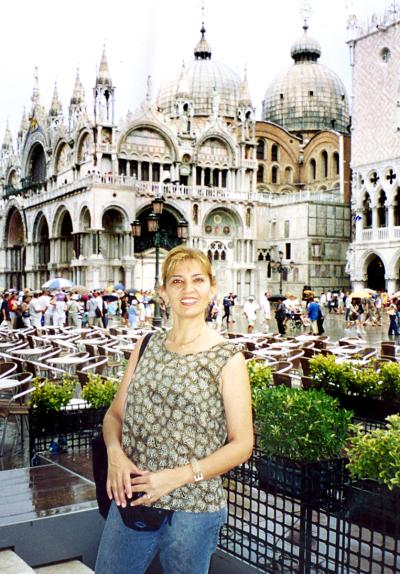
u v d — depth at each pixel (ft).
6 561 21.84
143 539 14.48
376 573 22.21
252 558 23.61
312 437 23.91
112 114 223.51
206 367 14.51
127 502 14.29
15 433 49.01
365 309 171.73
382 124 213.05
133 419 14.67
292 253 244.22
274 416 24.76
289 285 245.04
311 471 21.84
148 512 14.24
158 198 103.81
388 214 211.61
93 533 24.56
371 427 42.98
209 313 156.15
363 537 25.66
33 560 23.35
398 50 206.49
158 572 17.67
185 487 14.28
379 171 214.90
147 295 168.66
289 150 293.84
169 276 15.56
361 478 20.39
